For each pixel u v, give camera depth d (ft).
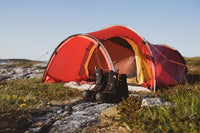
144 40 30.68
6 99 15.89
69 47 34.91
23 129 11.22
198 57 108.47
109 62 25.85
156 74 29.58
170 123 9.72
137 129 9.85
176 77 32.91
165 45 42.29
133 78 34.65
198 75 44.37
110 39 34.94
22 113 13.82
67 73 37.76
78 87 28.99
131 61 35.24
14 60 138.21
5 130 10.54
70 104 17.83
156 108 12.04
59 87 28.99
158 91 24.12
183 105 11.66
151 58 29.71
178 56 38.65
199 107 11.57
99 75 18.86
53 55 34.91
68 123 12.34
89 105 16.87
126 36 31.22
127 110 12.58
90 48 36.83
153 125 9.97
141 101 14.60
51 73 36.37
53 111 15.26
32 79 41.57
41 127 11.59
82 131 11.03
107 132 10.52
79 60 37.91
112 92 17.29
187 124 9.61
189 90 16.52
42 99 18.85
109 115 13.12
